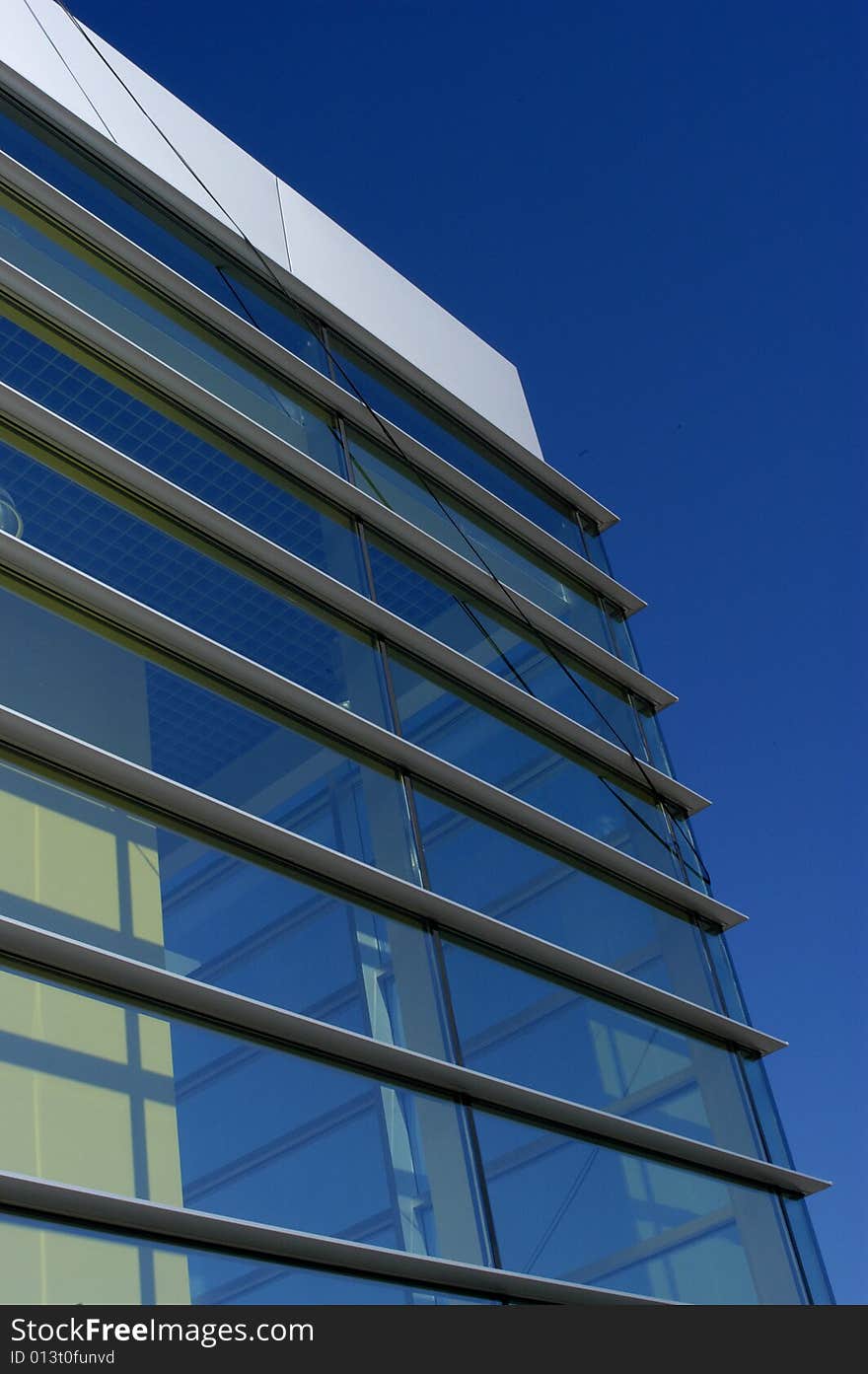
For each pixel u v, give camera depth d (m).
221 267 9.04
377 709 7.17
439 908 6.21
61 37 8.98
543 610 9.36
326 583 7.30
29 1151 3.95
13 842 4.69
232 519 6.92
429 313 11.49
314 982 5.40
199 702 5.98
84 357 7.21
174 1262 4.02
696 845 9.06
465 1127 5.53
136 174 8.78
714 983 8.01
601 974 6.91
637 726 9.63
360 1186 4.88
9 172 7.44
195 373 7.93
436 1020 5.85
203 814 5.40
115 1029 4.45
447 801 7.09
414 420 10.12
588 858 7.83
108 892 4.86
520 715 8.37
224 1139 4.54
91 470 6.56
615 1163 6.17
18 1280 3.62
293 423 8.54
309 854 5.72
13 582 5.48
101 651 5.65
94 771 5.10
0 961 4.28
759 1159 7.03
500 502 10.02
